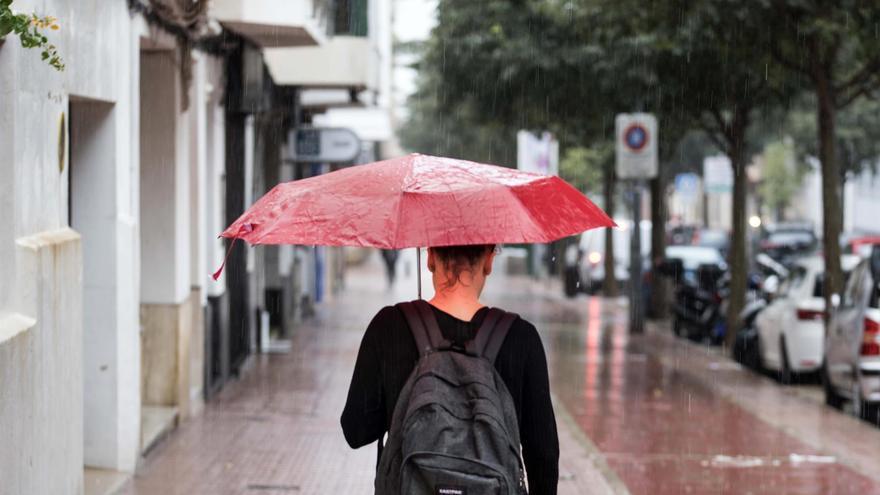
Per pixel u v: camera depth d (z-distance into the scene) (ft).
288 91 75.20
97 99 30.58
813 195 230.89
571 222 14.23
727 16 52.70
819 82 55.21
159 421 39.63
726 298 80.07
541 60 83.41
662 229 99.14
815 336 55.11
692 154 158.10
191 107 47.14
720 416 46.65
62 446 25.99
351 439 13.94
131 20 34.42
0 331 21.48
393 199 13.66
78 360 27.53
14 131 23.00
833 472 35.76
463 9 87.66
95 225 32.76
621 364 64.80
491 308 13.78
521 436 13.66
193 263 47.24
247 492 32.17
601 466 36.35
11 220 22.99
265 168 81.61
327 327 83.76
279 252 75.72
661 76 75.25
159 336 41.91
